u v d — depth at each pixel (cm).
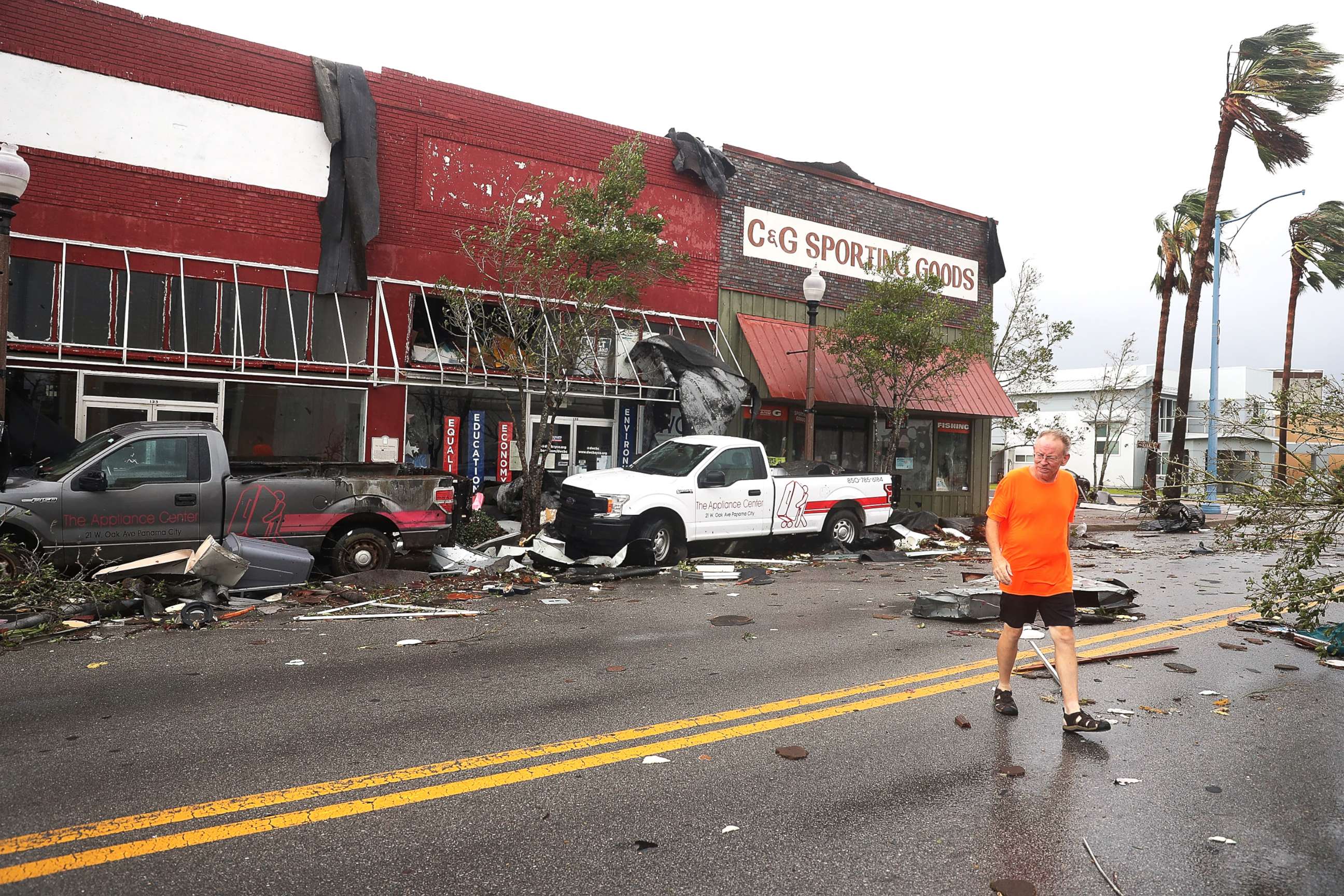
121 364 1183
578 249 1364
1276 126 2089
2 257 851
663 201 1703
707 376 1549
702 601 941
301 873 328
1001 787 427
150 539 917
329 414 1362
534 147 1562
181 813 375
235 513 959
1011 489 534
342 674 613
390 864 337
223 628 760
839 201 1977
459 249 1477
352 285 1366
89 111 1209
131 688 566
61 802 385
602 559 1141
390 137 1423
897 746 483
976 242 2247
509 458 1513
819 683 609
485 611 869
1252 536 759
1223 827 385
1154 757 471
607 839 363
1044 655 698
